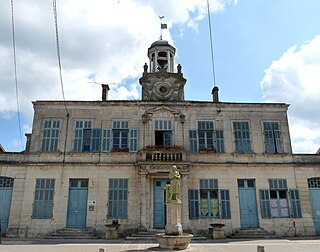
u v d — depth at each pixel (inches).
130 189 789.2
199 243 617.9
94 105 867.4
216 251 481.4
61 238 715.4
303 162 836.0
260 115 880.9
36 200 772.0
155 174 791.1
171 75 934.4
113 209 772.6
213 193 801.6
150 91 920.3
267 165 824.9
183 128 854.5
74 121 852.6
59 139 830.5
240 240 683.4
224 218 776.3
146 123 854.5
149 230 740.0
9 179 793.6
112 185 791.1
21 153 808.9
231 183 807.7
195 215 773.3
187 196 783.7
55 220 758.5
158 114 863.1
